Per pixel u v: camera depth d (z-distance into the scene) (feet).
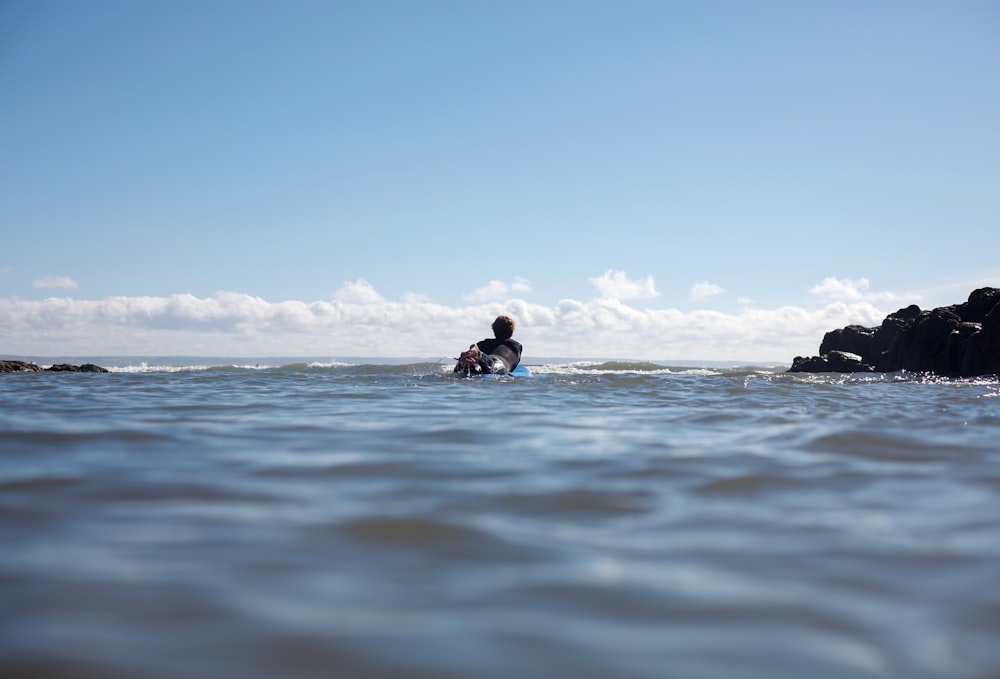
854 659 4.57
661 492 9.14
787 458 11.56
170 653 4.53
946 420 17.06
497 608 5.32
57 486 9.02
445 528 7.38
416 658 4.54
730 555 6.59
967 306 60.49
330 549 6.65
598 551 6.70
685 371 54.90
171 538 6.90
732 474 10.27
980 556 6.55
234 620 5.02
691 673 4.38
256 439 13.25
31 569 5.93
